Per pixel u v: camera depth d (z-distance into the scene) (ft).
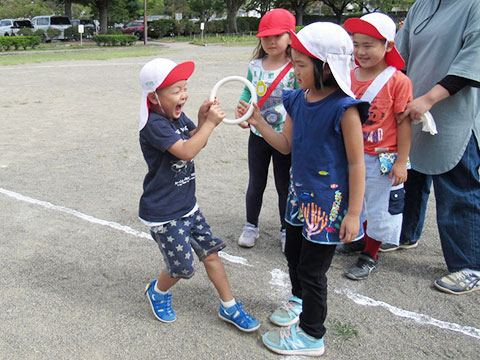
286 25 10.89
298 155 7.89
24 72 49.62
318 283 8.02
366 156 10.39
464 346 8.70
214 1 132.98
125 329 9.07
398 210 10.62
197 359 8.26
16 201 15.49
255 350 8.55
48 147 22.06
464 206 10.37
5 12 180.24
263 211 15.15
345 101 7.23
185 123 8.85
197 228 8.96
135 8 132.05
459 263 10.61
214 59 60.39
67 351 8.41
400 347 8.66
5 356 8.25
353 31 9.58
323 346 8.44
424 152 10.64
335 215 7.77
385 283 10.86
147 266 11.50
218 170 19.11
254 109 8.70
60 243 12.65
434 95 9.53
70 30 102.63
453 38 10.05
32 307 9.74
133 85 41.06
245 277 11.06
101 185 17.13
